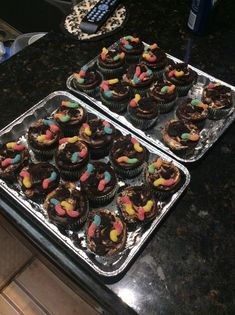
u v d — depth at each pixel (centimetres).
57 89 56
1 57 72
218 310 37
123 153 48
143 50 60
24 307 59
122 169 47
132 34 63
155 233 42
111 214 43
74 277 40
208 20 62
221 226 43
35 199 45
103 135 50
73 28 63
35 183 45
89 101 55
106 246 40
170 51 61
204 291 38
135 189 45
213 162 49
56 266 44
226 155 50
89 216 43
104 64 58
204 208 45
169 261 40
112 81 55
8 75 57
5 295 59
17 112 53
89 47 61
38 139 48
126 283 39
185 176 46
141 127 54
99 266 39
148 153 49
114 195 46
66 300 53
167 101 54
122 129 51
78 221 42
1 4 81
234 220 44
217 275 39
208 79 57
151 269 40
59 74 57
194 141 49
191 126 51
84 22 62
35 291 56
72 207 43
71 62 59
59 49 61
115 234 40
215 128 53
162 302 38
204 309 37
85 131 50
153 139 52
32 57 59
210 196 46
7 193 45
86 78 55
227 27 64
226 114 53
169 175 45
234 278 39
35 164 47
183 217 44
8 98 54
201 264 40
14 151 47
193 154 50
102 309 41
